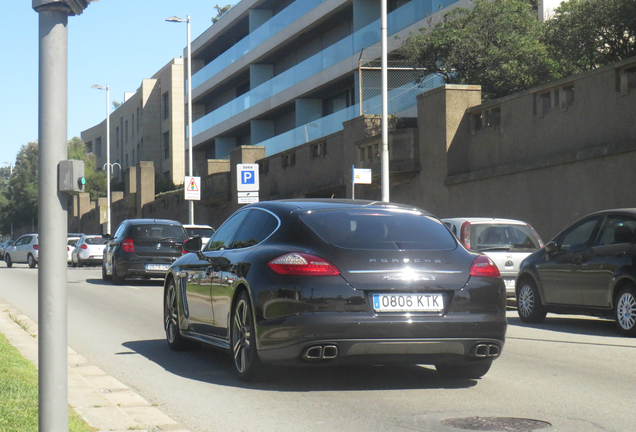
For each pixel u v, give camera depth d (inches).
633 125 682.2
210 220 1707.7
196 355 364.8
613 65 702.5
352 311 260.1
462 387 284.2
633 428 222.5
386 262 267.1
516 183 821.9
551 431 218.5
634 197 668.1
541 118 801.6
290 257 268.1
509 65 1009.5
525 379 301.3
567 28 999.6
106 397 257.6
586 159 724.7
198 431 221.3
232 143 2304.4
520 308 518.0
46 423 147.6
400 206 303.1
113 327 472.4
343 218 284.5
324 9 1678.2
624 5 931.3
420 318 263.7
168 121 2876.5
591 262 458.0
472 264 278.1
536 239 597.6
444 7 1306.6
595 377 305.4
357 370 318.0
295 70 1791.3
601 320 526.0
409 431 219.3
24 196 3973.9
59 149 148.8
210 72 2351.1
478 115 912.9
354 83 1549.0
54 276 148.3
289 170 1358.3
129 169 2381.9
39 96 149.5
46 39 148.9
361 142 1085.1
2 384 256.1
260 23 2110.0
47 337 148.1
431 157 956.0
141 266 848.3
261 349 270.2
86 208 3004.4
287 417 237.1
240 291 291.6
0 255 2225.6
